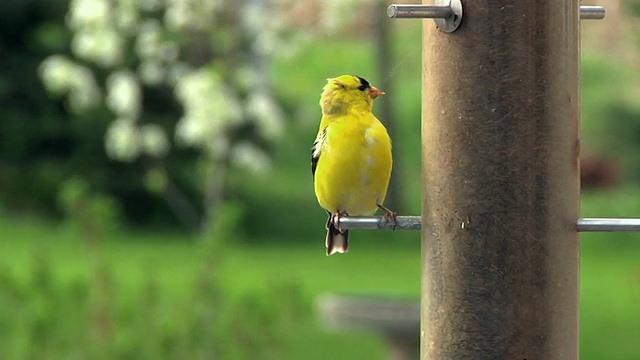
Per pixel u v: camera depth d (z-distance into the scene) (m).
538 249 4.64
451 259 4.71
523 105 4.63
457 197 4.69
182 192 23.83
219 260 8.82
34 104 23.42
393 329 8.83
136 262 19.34
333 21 16.38
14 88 23.25
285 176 26.42
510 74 4.63
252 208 24.78
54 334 8.19
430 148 4.77
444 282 4.73
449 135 4.71
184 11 15.34
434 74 4.75
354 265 20.70
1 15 22.69
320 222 24.44
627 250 23.72
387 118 23.55
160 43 15.50
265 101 16.50
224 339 8.57
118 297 8.75
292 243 23.05
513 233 4.64
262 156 18.50
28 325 8.05
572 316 4.72
